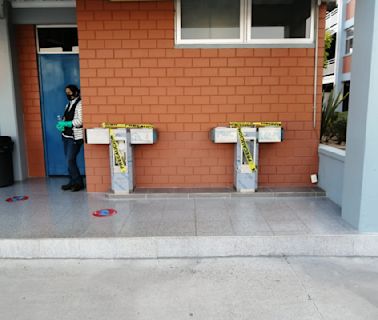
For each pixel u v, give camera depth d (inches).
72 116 192.4
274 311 97.5
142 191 186.7
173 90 186.9
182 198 182.2
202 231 136.6
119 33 182.5
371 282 113.0
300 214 156.4
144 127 183.9
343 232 134.5
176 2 180.1
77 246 131.0
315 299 103.3
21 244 130.6
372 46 123.8
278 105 187.9
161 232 136.1
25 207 169.8
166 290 109.0
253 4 182.5
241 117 188.9
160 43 183.2
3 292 108.7
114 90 186.9
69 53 227.3
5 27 211.5
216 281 114.3
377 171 130.9
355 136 136.7
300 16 183.2
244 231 136.3
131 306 100.6
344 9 613.0
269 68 185.0
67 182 222.5
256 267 123.8
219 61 184.4
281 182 194.7
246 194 181.6
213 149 192.2
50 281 115.2
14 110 221.6
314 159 193.3
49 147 237.9
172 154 192.5
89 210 164.2
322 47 184.1
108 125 183.0
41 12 213.5
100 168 193.5
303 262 127.3
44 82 231.0
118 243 131.1
